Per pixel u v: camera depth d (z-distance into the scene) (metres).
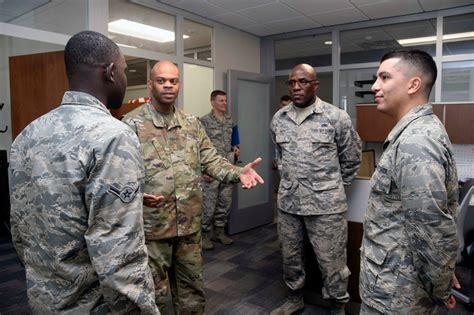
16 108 3.18
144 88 3.87
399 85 1.17
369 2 3.70
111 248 0.78
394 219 1.14
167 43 3.83
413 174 1.03
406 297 1.11
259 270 3.02
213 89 4.35
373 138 4.01
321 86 6.09
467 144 3.72
